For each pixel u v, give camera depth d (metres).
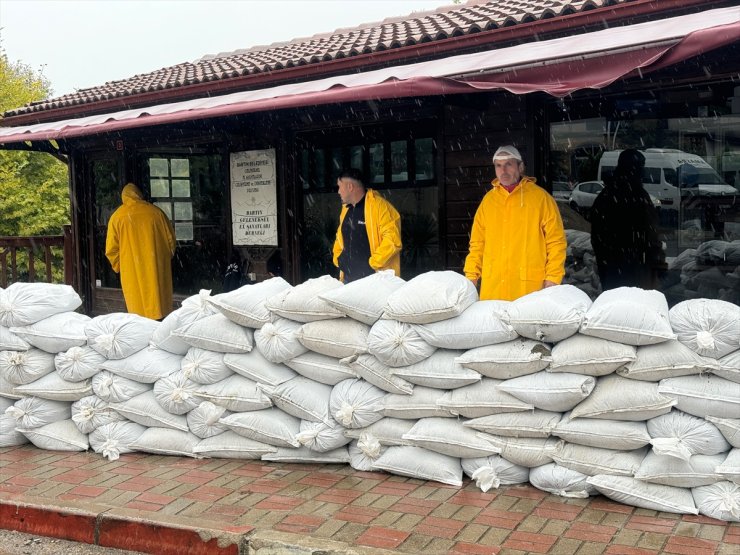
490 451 4.48
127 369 5.27
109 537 4.32
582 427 4.25
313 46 9.95
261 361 5.00
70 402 5.60
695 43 4.33
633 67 4.66
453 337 4.48
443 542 3.86
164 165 10.88
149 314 9.93
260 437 5.03
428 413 4.62
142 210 9.89
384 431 4.75
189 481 4.84
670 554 3.64
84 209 11.93
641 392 4.09
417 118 8.12
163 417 5.28
